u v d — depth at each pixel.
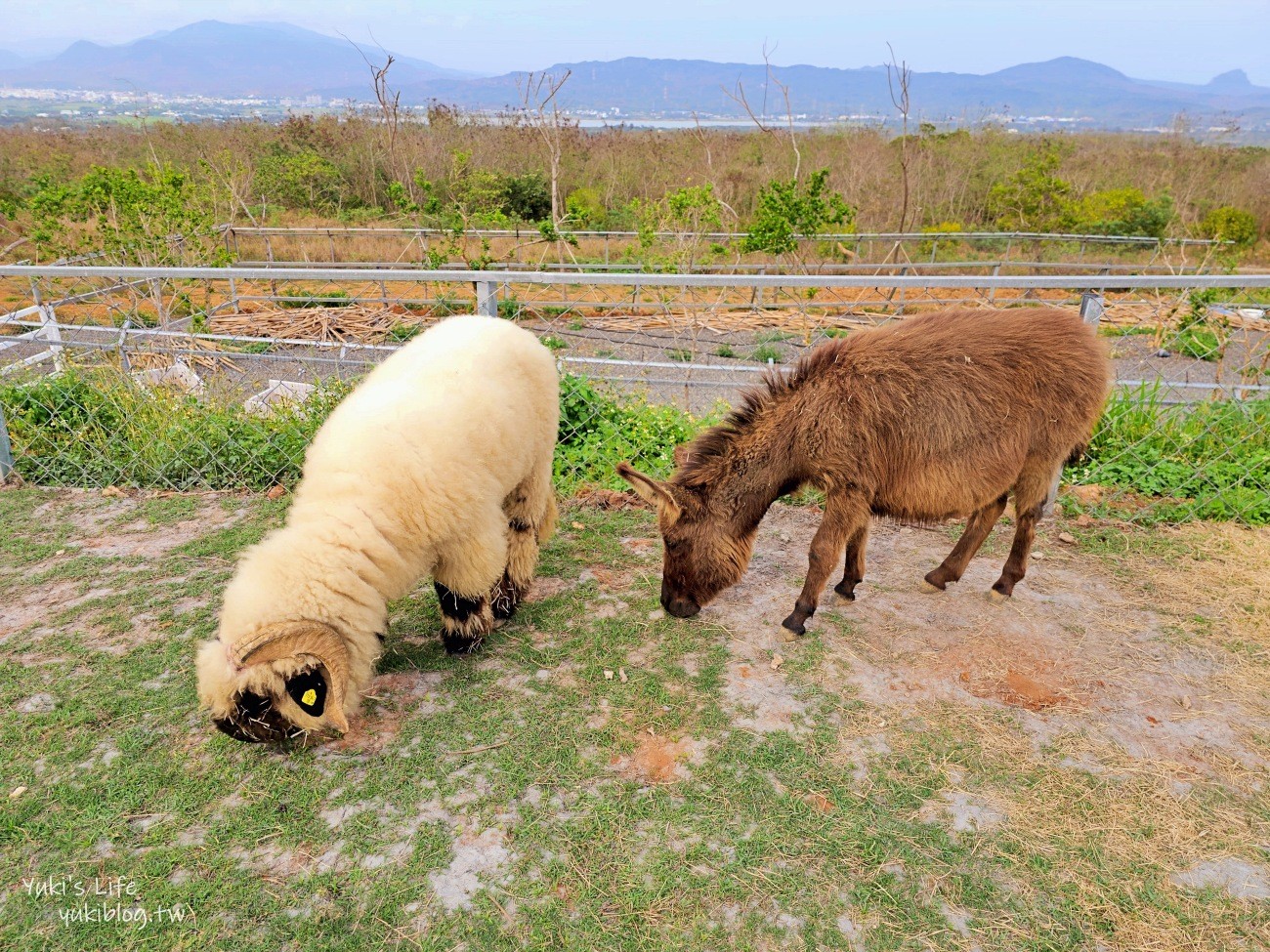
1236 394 7.72
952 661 4.34
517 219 23.17
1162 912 2.93
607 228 26.86
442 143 31.88
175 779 3.50
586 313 17.67
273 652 3.16
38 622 4.60
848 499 4.18
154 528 5.76
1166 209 27.02
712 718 3.88
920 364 4.06
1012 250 25.61
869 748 3.70
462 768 3.57
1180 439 6.88
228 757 3.63
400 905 2.93
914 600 4.91
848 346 4.23
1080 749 3.71
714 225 20.98
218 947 2.78
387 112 27.67
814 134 35.94
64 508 6.08
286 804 3.38
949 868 3.09
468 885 3.01
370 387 4.16
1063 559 5.38
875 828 3.26
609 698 4.02
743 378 12.14
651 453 6.99
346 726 3.13
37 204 17.06
